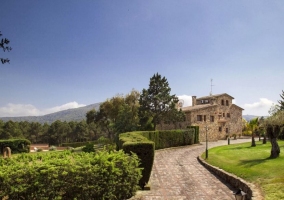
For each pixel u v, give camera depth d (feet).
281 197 26.71
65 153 39.58
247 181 36.06
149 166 38.24
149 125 123.85
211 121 146.41
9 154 79.41
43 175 24.11
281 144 84.99
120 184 28.50
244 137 162.30
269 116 57.31
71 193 25.26
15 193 23.03
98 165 27.25
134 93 160.15
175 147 104.32
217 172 49.11
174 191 36.96
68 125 312.50
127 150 38.34
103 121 199.11
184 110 141.08
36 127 307.99
